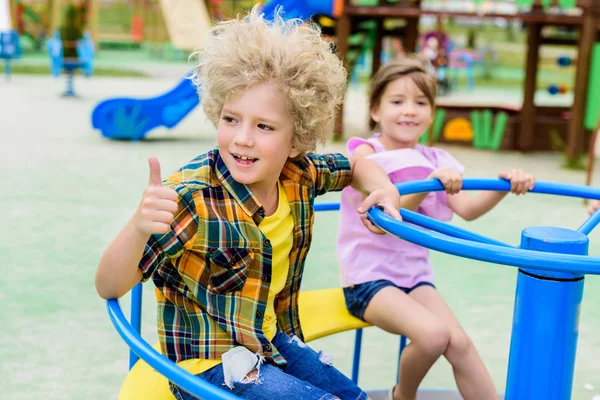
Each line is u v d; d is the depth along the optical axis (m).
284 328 1.54
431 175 1.71
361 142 2.27
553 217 4.83
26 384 2.37
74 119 8.81
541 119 7.76
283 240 1.47
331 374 1.45
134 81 14.16
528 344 1.23
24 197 4.85
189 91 7.68
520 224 4.62
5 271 3.43
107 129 7.40
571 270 1.05
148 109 7.57
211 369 1.33
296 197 1.51
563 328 1.22
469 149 7.71
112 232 4.13
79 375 2.45
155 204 1.16
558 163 6.95
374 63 8.73
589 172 5.15
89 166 5.96
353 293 1.91
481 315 3.10
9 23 20.52
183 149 7.03
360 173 1.68
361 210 1.44
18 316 2.92
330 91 1.44
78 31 15.98
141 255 1.22
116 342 2.73
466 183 1.70
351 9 7.38
